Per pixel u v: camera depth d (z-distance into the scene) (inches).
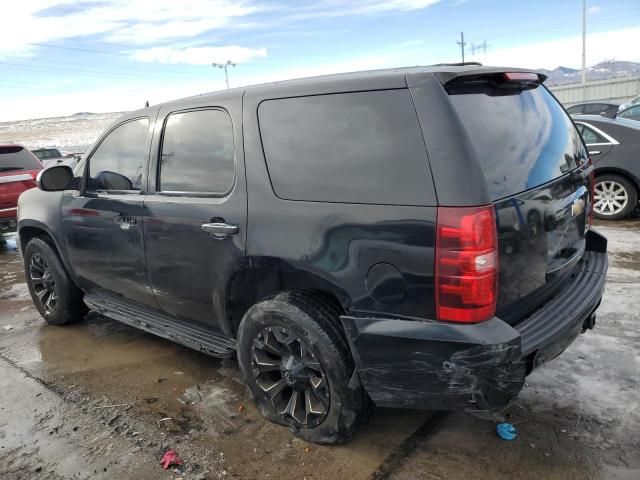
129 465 101.1
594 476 90.7
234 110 109.4
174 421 115.3
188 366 142.3
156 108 130.6
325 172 93.8
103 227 140.7
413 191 82.7
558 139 107.2
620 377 121.2
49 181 144.2
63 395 129.6
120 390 130.6
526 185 89.2
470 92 88.1
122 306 150.4
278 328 101.8
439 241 79.5
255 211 102.3
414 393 86.4
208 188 113.7
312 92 97.6
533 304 96.0
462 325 80.1
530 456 96.8
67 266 162.4
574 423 105.5
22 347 161.6
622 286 177.9
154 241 125.1
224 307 114.0
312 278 95.1
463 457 97.8
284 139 100.4
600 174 277.4
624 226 262.2
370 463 97.7
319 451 102.0
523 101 100.7
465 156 79.4
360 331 88.4
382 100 88.1
